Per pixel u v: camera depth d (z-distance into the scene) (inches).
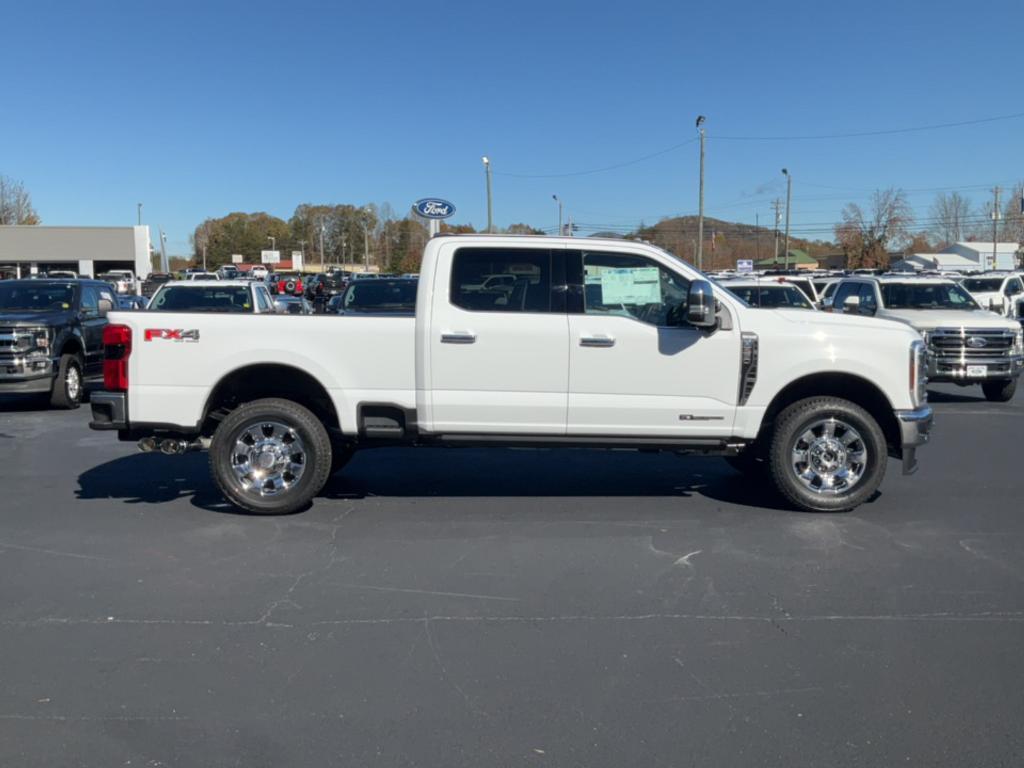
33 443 416.8
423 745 148.1
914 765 142.9
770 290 655.8
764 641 189.5
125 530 269.4
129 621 199.0
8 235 2861.7
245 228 5044.3
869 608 208.2
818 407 283.3
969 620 201.3
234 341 277.7
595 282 281.3
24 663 177.8
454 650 184.5
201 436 291.7
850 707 161.2
